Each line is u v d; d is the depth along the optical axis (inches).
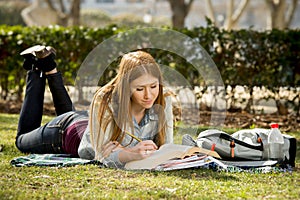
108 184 221.6
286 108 471.5
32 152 288.8
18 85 513.0
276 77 467.2
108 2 1868.8
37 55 304.5
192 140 265.6
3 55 502.6
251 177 244.2
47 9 1421.0
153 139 259.3
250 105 477.4
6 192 206.5
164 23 1715.1
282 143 271.6
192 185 222.4
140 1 1841.8
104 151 251.0
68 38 488.4
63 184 221.8
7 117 428.5
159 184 222.4
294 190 223.3
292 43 459.8
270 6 1133.1
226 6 1774.1
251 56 467.8
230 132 374.6
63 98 315.0
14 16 1533.0
